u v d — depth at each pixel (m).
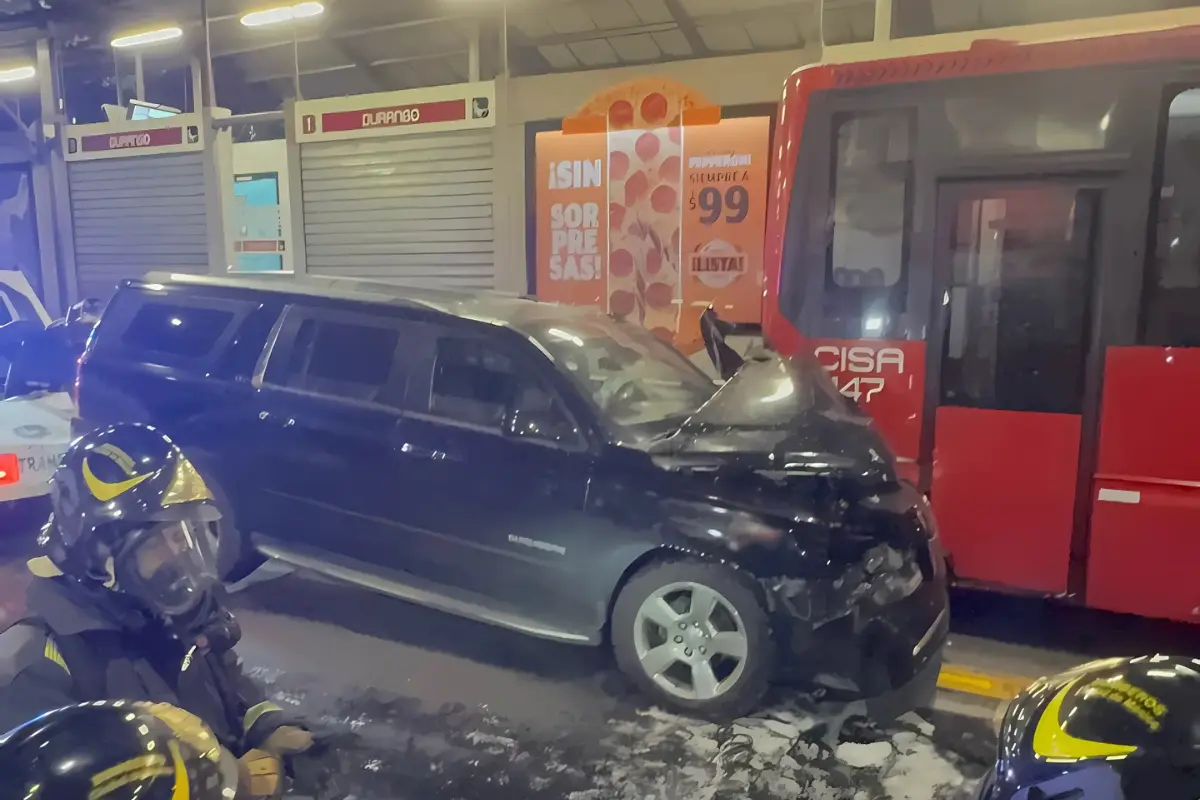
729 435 3.95
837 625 3.62
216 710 2.12
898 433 5.08
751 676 3.72
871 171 5.09
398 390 4.52
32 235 13.16
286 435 4.73
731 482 3.78
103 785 1.13
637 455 3.93
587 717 3.82
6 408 6.10
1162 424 4.45
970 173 4.82
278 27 11.98
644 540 3.84
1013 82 4.70
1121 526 4.55
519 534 4.11
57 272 12.96
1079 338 4.66
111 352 5.38
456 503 4.26
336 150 10.14
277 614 4.90
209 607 2.16
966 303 4.88
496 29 9.02
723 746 3.58
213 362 5.05
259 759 2.03
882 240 5.09
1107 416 4.56
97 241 12.52
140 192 11.97
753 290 7.79
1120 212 4.52
